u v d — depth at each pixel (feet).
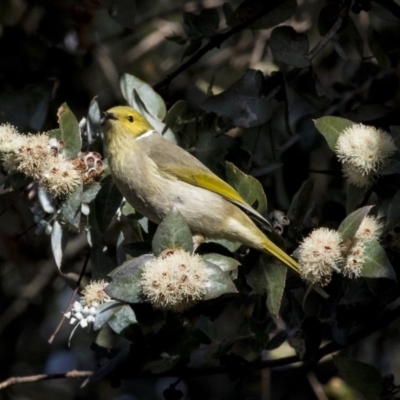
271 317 33.24
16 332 44.42
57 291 45.06
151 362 32.32
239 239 29.89
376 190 28.91
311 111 37.50
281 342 31.71
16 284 45.06
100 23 47.26
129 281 26.27
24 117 40.16
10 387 43.39
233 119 33.58
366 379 30.17
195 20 37.50
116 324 28.53
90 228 30.76
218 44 37.47
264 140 37.04
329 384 39.19
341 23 34.78
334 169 36.70
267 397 39.29
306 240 27.35
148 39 47.32
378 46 37.06
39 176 28.19
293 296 32.40
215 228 30.27
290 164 37.29
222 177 32.71
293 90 33.99
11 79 41.75
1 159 28.94
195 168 30.50
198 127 34.32
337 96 38.22
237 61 46.52
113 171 30.66
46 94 40.45
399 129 28.22
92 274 29.96
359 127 28.50
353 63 38.86
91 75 43.70
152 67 47.47
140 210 31.04
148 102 33.40
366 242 27.22
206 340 32.35
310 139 37.22
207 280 25.84
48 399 44.09
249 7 36.88
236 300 32.58
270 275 29.17
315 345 31.04
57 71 42.39
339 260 27.04
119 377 32.40
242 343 39.45
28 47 41.83
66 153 29.27
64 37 42.14
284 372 42.11
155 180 30.45
